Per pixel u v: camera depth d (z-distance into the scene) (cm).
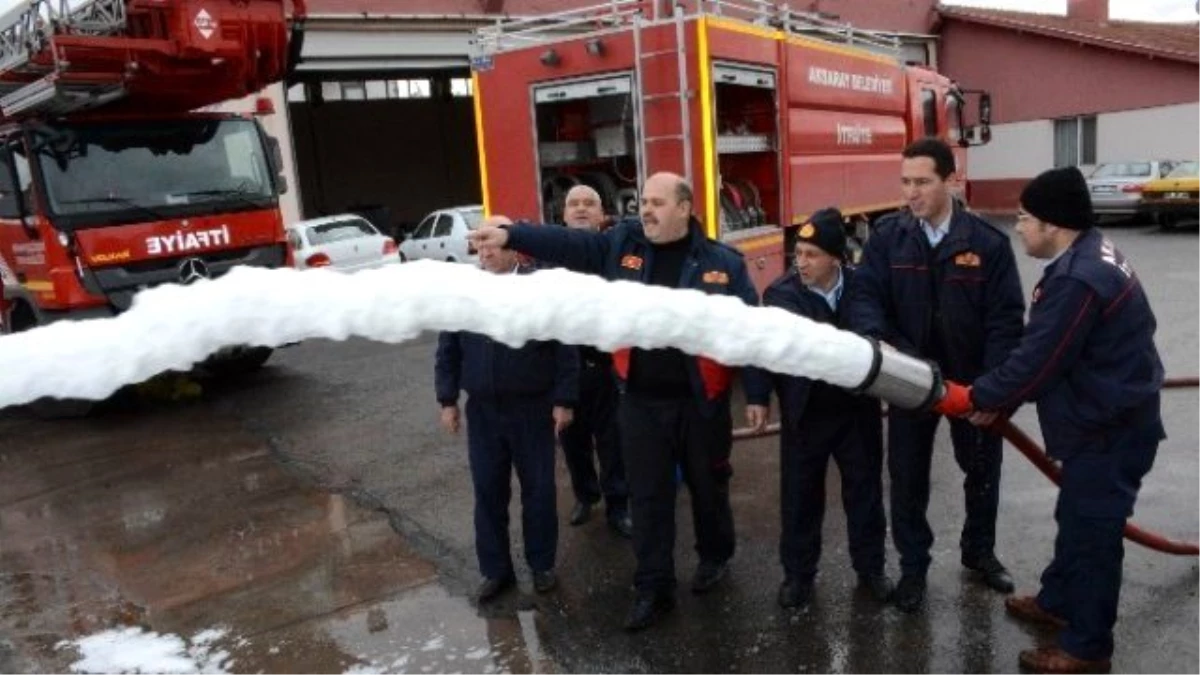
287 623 357
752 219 662
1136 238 1564
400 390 756
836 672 300
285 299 139
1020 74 2381
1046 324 263
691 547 405
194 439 639
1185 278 1075
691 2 626
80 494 534
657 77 596
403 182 2464
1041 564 366
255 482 537
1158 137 2145
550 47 643
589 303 165
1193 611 322
